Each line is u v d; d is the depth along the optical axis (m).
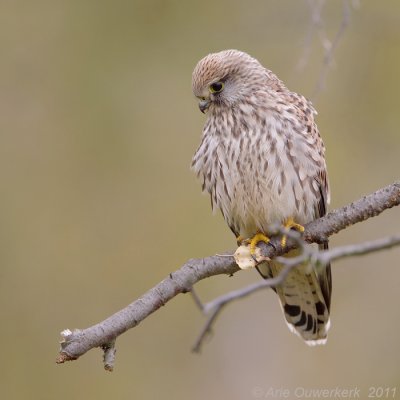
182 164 14.02
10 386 13.30
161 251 13.78
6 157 14.13
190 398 13.38
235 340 13.63
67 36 14.42
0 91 14.33
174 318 13.59
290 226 9.16
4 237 13.88
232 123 9.36
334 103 13.71
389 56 13.59
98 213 14.01
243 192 9.38
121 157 14.15
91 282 13.77
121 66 14.30
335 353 13.41
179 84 14.16
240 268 8.72
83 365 13.40
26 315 13.62
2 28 14.45
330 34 13.59
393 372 13.23
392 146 13.64
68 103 14.30
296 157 9.23
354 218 8.57
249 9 13.98
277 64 13.78
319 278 9.73
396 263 13.59
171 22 14.30
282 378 13.40
